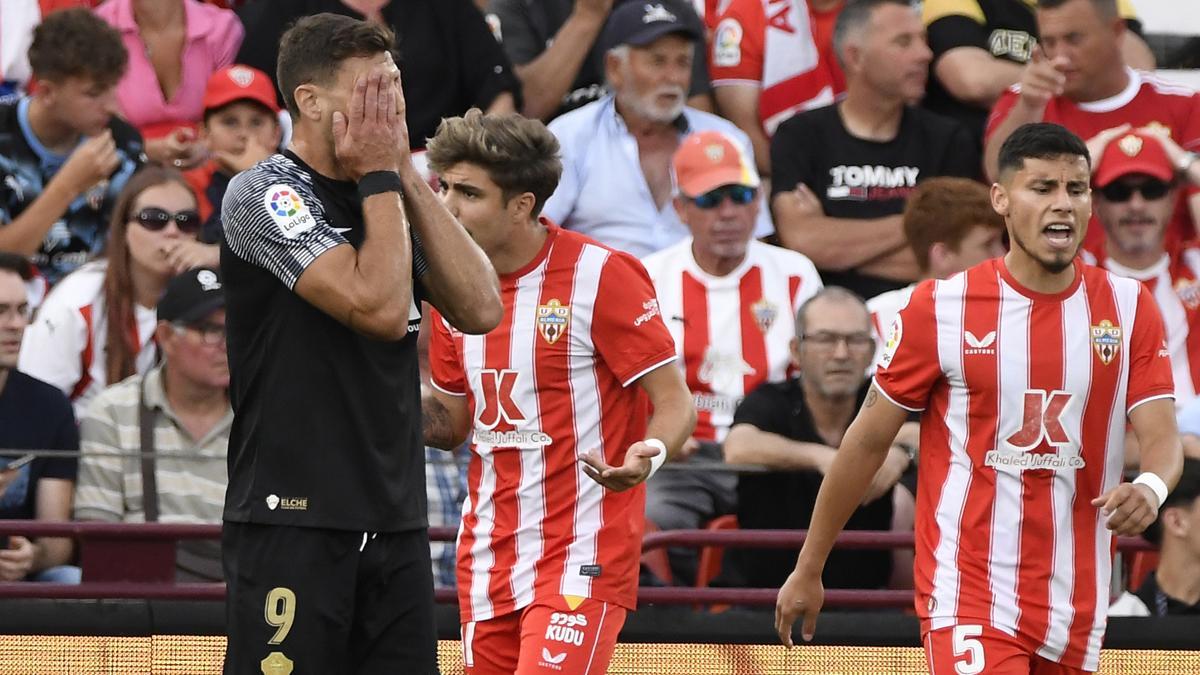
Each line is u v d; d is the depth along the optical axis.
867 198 26.70
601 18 28.58
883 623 20.91
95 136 25.27
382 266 12.95
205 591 20.48
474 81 27.36
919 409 16.48
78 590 20.38
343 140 13.25
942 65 28.64
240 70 25.86
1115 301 16.30
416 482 14.13
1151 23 30.73
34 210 24.58
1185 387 25.59
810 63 28.77
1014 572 16.06
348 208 13.66
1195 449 22.23
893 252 26.23
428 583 14.22
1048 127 16.08
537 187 17.00
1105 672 20.73
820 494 16.84
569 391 17.17
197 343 20.92
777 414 21.67
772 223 26.91
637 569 17.39
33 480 20.75
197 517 20.94
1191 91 27.41
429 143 17.25
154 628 20.44
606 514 17.16
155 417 21.25
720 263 24.28
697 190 24.05
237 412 13.91
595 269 17.14
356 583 13.84
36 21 27.92
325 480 13.52
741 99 28.80
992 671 15.88
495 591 17.41
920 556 16.53
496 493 17.42
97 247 25.09
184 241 23.34
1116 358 16.16
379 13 27.00
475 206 16.89
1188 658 20.69
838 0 29.06
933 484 16.44
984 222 23.27
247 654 13.61
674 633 20.81
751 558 21.61
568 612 16.91
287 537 13.52
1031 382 16.05
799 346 21.77
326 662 13.67
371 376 13.66
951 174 27.00
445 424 18.12
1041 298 16.17
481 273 13.99
